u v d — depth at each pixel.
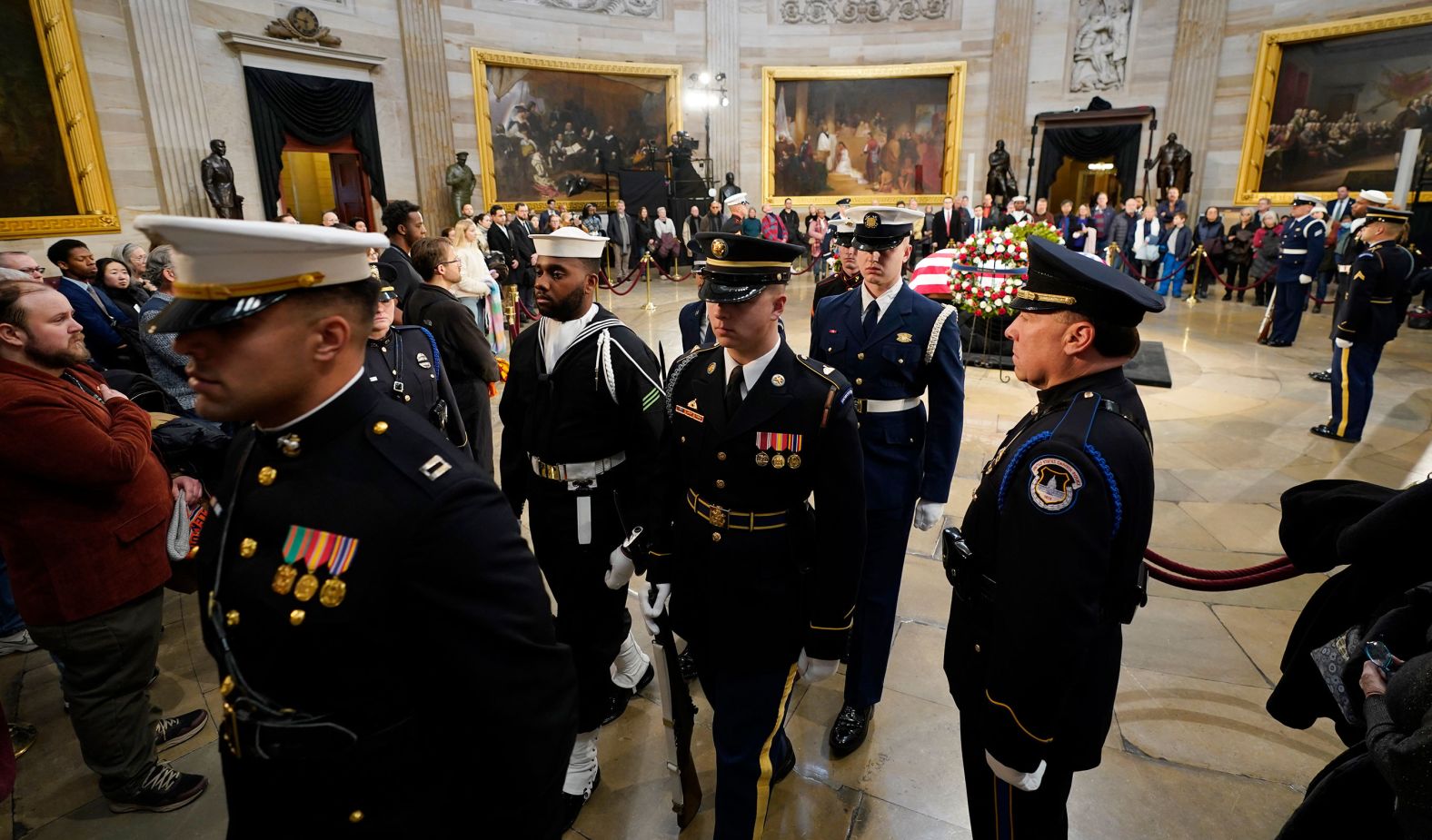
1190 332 9.36
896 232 2.43
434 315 3.35
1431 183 11.62
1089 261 1.42
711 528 1.79
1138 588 1.45
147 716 2.20
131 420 2.09
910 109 16.88
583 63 15.24
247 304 0.92
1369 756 1.24
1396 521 1.27
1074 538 1.27
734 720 1.80
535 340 2.25
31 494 1.88
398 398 2.52
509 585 1.01
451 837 1.12
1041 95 16.03
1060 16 15.58
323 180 15.57
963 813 2.16
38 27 8.70
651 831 2.11
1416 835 1.07
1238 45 14.12
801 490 1.73
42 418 1.83
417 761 1.07
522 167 15.10
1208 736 2.43
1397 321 5.00
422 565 0.98
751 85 16.94
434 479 1.01
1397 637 1.25
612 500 2.21
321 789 1.03
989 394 6.55
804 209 17.45
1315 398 6.35
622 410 2.14
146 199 10.05
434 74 13.51
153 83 9.85
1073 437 1.32
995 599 1.41
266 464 1.05
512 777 1.04
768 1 16.56
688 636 1.89
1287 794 2.19
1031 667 1.31
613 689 2.60
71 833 2.14
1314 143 13.50
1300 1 13.30
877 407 2.49
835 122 17.11
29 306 1.86
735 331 1.65
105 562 1.99
